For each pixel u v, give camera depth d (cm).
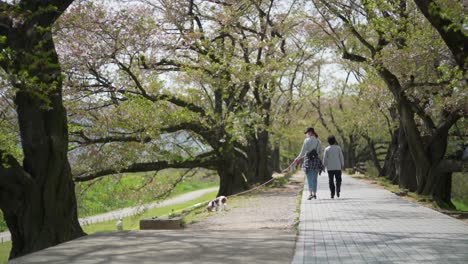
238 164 2584
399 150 2205
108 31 1722
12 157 1048
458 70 1242
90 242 895
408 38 1588
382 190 2123
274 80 2433
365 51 2130
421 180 1855
